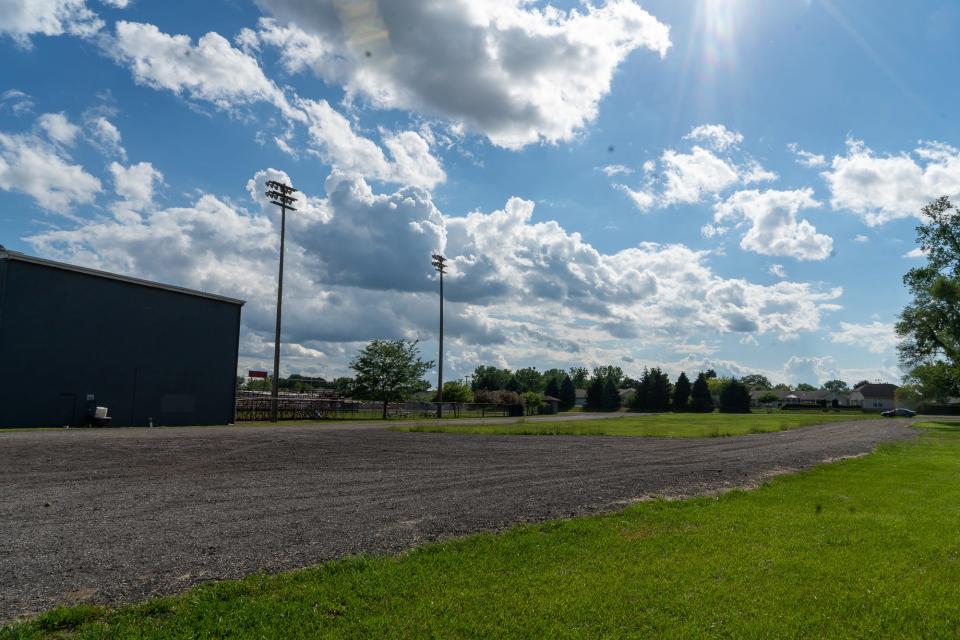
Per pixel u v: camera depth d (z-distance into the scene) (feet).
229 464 46.03
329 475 41.01
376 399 182.70
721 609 16.05
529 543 22.36
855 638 14.47
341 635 13.87
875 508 31.53
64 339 97.19
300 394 207.82
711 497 34.65
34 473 38.78
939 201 167.43
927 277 174.40
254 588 16.70
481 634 14.14
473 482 38.96
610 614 15.51
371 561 19.51
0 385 88.94
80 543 21.31
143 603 15.37
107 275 103.09
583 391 470.80
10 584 16.85
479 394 272.31
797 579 18.66
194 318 118.42
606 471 46.37
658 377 361.10
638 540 23.40
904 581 18.67
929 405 297.12
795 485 40.42
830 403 422.00
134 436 73.56
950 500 34.35
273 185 147.84
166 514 26.55
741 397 338.95
